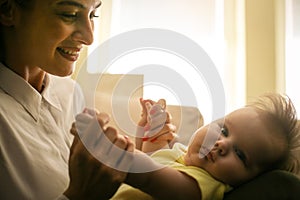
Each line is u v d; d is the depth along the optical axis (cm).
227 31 155
